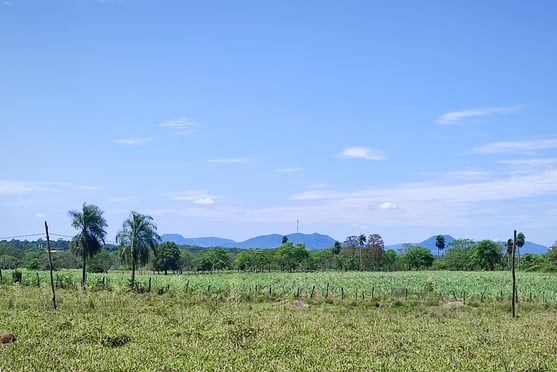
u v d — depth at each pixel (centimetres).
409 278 9481
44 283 6431
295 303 4534
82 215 6881
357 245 17912
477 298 5925
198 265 15900
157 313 3177
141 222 6819
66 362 1611
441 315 3756
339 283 8119
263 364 1652
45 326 2397
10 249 14000
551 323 3152
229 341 2056
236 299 4409
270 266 17012
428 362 1752
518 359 1827
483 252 16262
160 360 1669
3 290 5041
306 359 1744
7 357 1669
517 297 5738
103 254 12619
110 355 1744
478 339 2298
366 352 1903
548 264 13588
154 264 12925
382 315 3588
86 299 4006
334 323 2831
